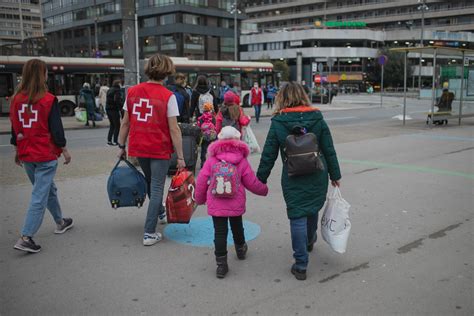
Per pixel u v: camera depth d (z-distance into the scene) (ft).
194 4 240.73
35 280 12.69
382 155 33.71
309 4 338.54
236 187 12.87
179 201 15.21
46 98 14.39
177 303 11.40
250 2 371.97
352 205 20.26
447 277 12.92
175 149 15.58
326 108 104.68
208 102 30.66
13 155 35.42
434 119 53.93
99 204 20.22
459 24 292.20
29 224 14.44
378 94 228.63
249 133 33.96
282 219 18.31
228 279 12.80
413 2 296.92
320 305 11.32
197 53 247.09
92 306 11.24
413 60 279.49
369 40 274.77
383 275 13.07
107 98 40.11
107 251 14.82
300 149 12.10
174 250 14.97
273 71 104.17
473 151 35.58
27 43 155.53
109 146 40.19
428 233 16.62
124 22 40.68
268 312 10.95
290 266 13.74
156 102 14.80
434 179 25.55
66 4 288.92
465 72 55.57
